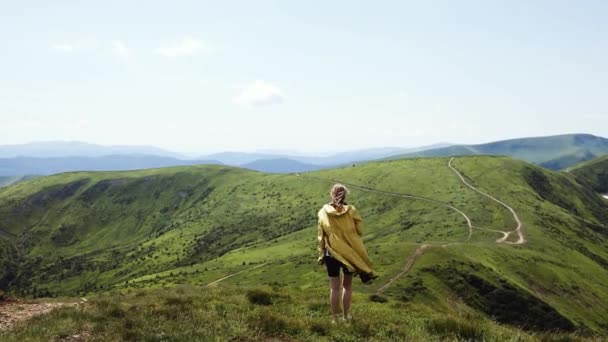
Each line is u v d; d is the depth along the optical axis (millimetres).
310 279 130250
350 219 11031
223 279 163250
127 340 10117
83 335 10500
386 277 109500
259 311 13133
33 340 9648
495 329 12164
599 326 124125
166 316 12102
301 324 11133
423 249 130500
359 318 11617
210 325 11008
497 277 119812
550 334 12695
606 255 192125
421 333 11336
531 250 160750
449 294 107438
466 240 172000
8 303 15578
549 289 132375
